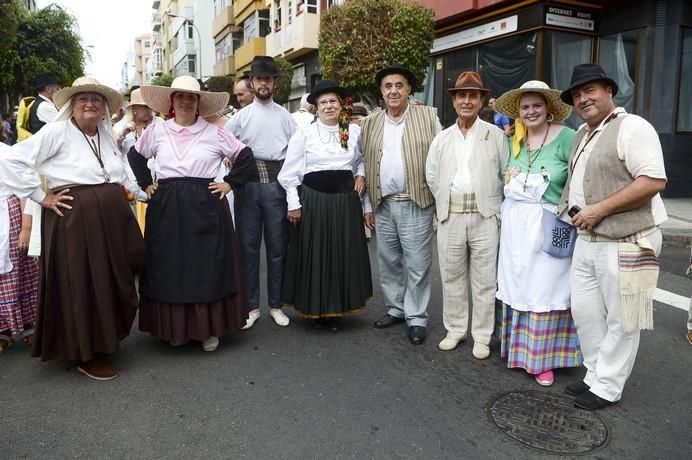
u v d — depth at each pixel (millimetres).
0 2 12711
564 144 3285
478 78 3543
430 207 4051
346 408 3084
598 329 3117
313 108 6391
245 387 3332
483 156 3604
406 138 3928
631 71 9953
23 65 21172
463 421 2957
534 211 3314
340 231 4105
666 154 9773
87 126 3373
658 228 2879
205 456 2631
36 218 3635
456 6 11273
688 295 5117
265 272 5883
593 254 2965
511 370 3584
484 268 3691
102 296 3338
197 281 3641
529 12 10172
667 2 9484
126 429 2859
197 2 39250
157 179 3752
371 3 9547
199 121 3732
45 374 3494
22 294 3859
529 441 2768
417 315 4090
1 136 11266
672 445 2732
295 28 19016
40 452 2652
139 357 3771
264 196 4305
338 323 4340
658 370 3580
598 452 2674
